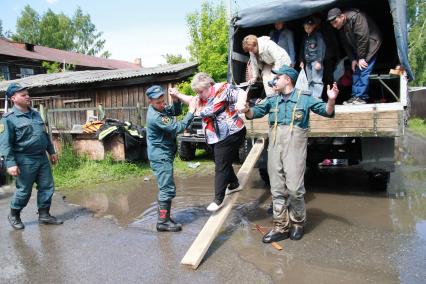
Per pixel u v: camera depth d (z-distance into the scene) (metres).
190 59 17.25
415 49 25.83
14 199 4.84
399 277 3.19
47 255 4.03
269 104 4.08
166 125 4.22
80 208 5.79
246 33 6.56
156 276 3.42
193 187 6.83
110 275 3.49
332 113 3.74
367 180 6.73
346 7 5.66
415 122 18.36
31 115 4.88
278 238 4.09
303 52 5.84
